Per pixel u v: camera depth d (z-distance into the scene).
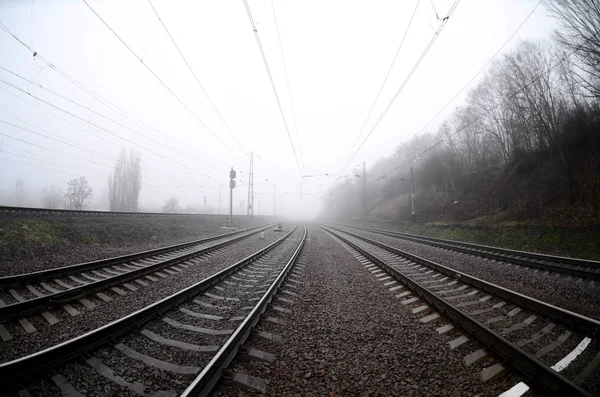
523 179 22.92
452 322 5.37
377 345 4.65
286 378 3.73
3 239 10.54
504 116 27.52
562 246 14.12
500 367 3.74
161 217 25.19
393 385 3.57
